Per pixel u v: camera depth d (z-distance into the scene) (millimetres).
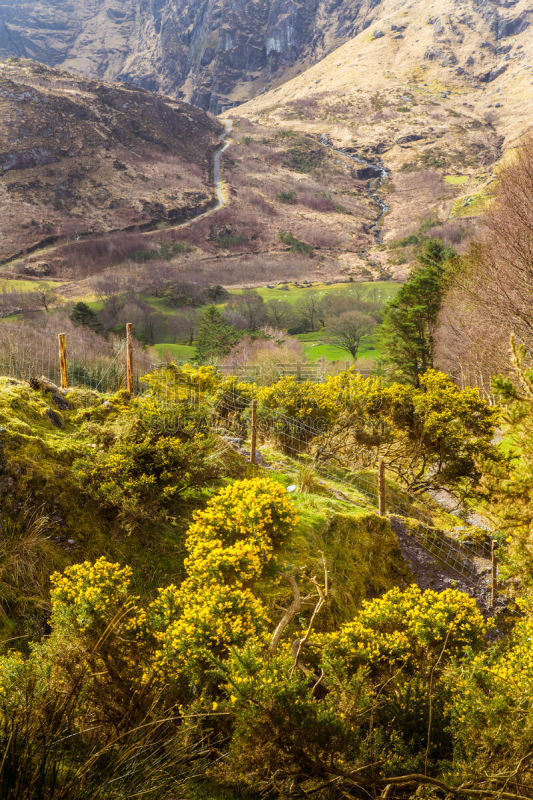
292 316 110250
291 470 10984
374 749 4219
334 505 9750
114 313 112812
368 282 189500
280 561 7602
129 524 7172
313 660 5656
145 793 2861
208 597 5094
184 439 8883
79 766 2811
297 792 3836
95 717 3941
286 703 3824
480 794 3617
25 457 7117
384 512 10031
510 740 3922
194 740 4031
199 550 6176
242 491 6918
